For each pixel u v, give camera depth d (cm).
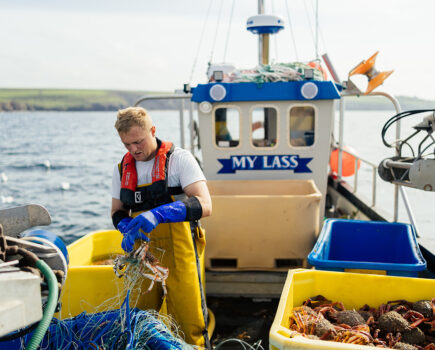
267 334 355
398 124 468
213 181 520
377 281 274
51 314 158
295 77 539
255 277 409
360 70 519
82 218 1457
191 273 276
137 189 270
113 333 234
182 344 226
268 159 565
